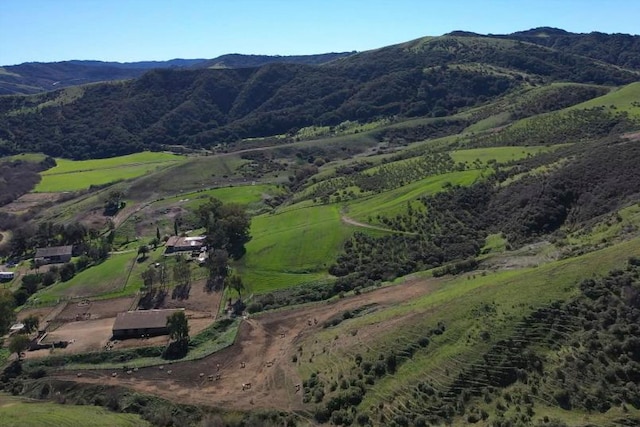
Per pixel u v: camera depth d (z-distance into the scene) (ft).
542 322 228.22
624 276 234.99
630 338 205.67
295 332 320.09
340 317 322.55
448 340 240.94
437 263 386.11
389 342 254.27
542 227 385.09
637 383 193.77
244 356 298.56
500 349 222.48
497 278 294.05
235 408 243.40
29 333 351.87
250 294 392.06
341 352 265.13
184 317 325.62
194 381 275.39
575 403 193.26
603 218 345.92
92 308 395.34
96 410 248.73
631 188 369.71
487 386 211.20
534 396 200.85
